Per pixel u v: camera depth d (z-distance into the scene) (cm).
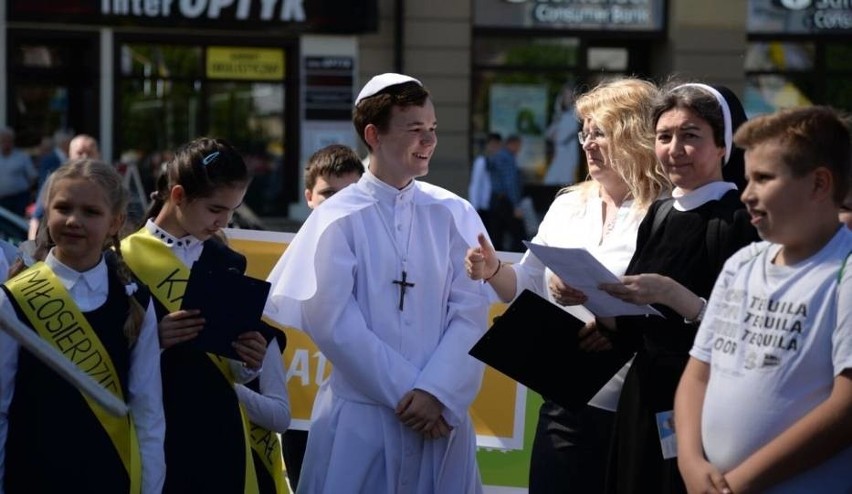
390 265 563
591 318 577
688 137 493
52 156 1919
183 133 2048
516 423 677
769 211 402
